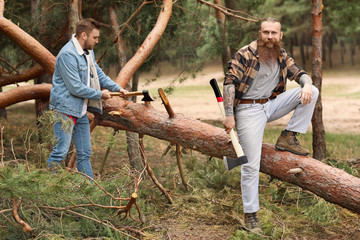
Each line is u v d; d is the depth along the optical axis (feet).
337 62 176.65
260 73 11.39
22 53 23.22
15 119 40.09
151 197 14.71
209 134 13.00
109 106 14.39
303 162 11.87
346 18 57.06
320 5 18.67
